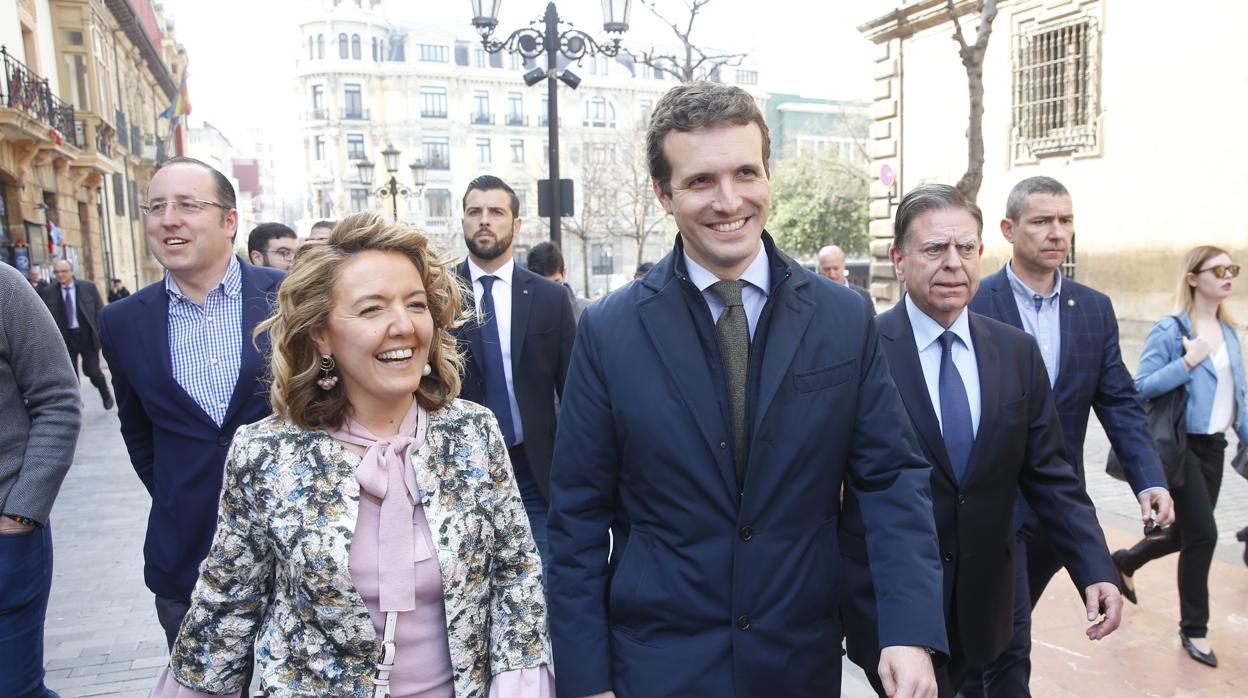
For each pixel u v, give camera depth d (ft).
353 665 5.50
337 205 204.85
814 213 114.73
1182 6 35.68
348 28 203.62
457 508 5.81
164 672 6.02
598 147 157.07
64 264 36.37
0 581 8.14
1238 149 33.99
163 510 8.68
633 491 6.23
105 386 37.14
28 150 50.78
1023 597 9.01
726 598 5.97
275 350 5.70
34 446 8.38
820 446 6.05
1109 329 9.97
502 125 210.38
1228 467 23.56
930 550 5.74
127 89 94.68
